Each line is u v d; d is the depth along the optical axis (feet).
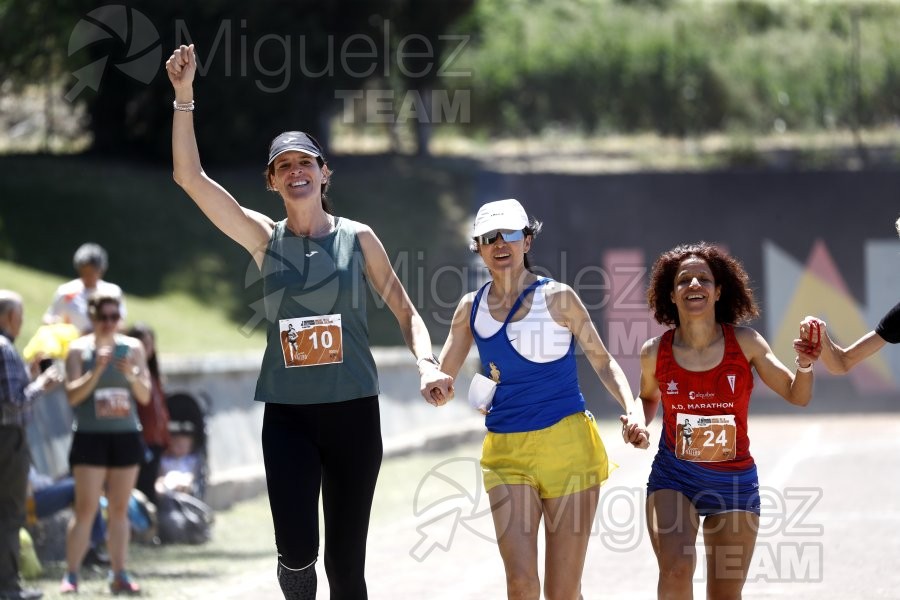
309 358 61.46
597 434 65.98
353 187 341.00
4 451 88.84
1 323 91.71
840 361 67.67
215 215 62.34
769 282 348.59
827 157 388.16
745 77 426.51
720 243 348.79
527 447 64.44
